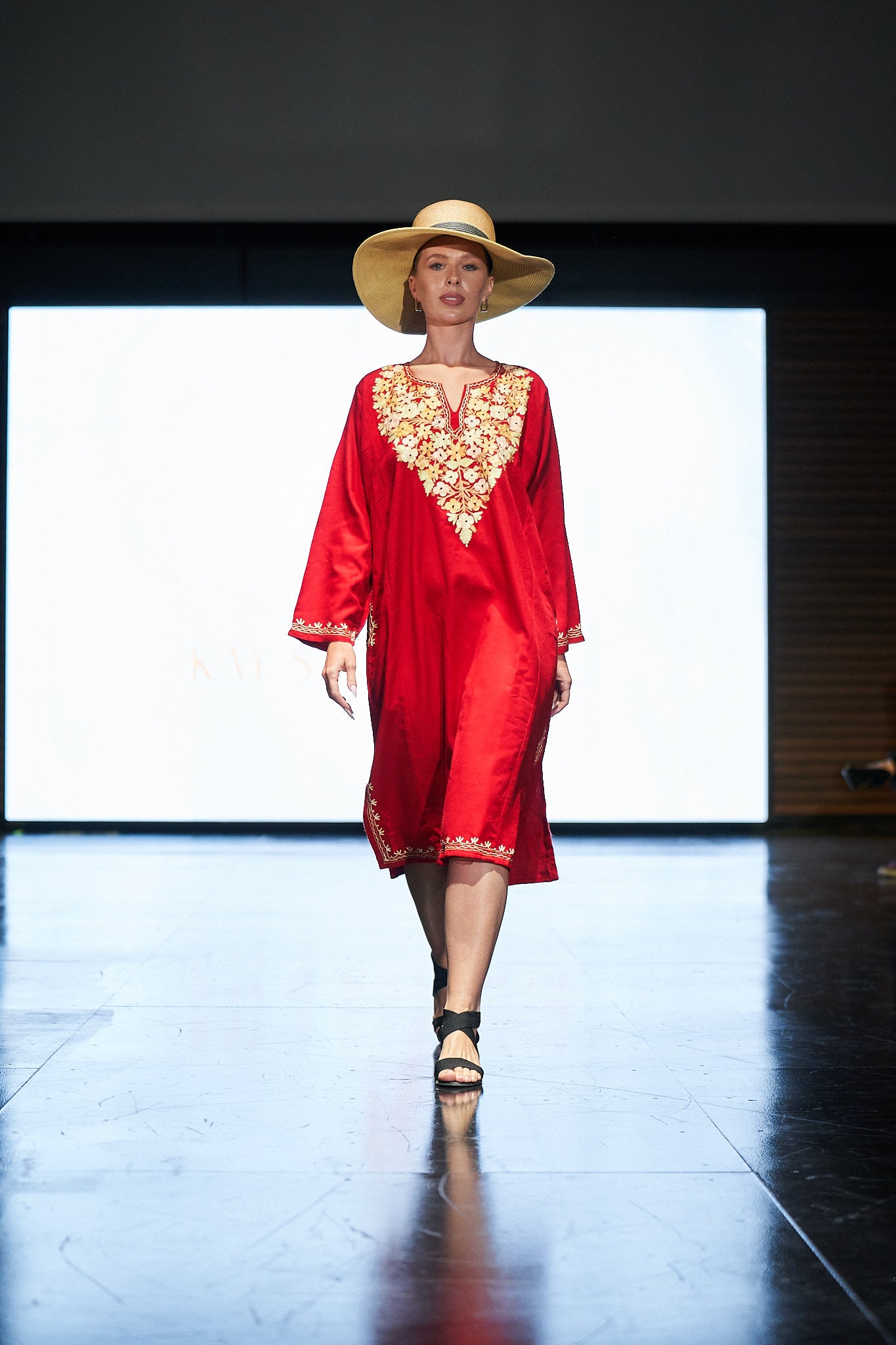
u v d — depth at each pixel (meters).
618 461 9.50
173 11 8.80
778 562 9.91
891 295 10.00
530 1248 2.09
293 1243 2.11
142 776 9.34
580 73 8.84
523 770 3.33
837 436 9.96
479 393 3.43
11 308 9.33
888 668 9.93
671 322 9.53
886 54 8.83
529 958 4.63
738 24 8.82
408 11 8.81
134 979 4.22
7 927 5.27
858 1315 1.87
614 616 9.46
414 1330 1.83
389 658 3.38
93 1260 2.04
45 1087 2.97
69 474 9.33
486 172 8.89
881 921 5.54
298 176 8.87
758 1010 3.82
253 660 9.34
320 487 9.37
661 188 8.89
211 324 9.38
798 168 8.86
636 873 7.18
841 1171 2.45
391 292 3.75
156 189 8.85
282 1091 2.95
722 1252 2.08
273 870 7.23
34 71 8.81
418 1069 3.14
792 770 9.88
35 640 9.34
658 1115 2.79
